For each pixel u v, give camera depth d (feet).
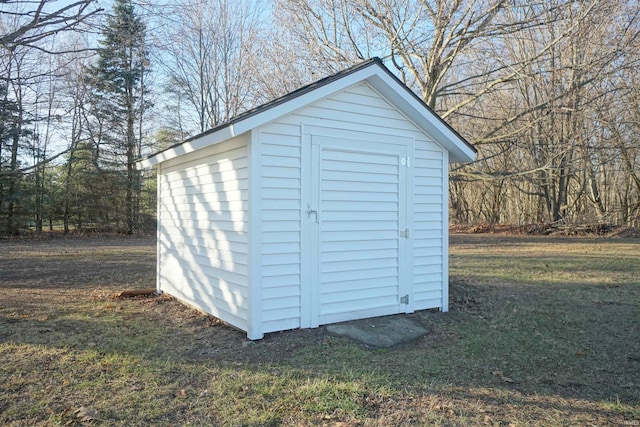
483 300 21.88
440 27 44.16
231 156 16.47
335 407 10.12
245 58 65.41
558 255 38.88
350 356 13.55
